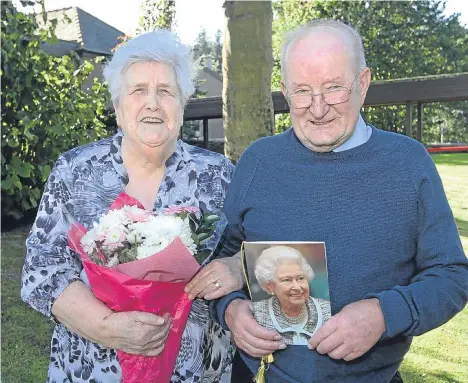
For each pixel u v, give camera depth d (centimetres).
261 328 174
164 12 1072
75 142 762
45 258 184
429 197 175
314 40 176
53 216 191
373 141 185
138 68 190
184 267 171
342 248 177
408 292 166
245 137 492
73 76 775
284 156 192
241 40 480
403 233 176
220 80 2755
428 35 2375
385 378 185
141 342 173
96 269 168
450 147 1534
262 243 171
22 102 689
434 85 752
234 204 201
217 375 212
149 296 170
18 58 667
